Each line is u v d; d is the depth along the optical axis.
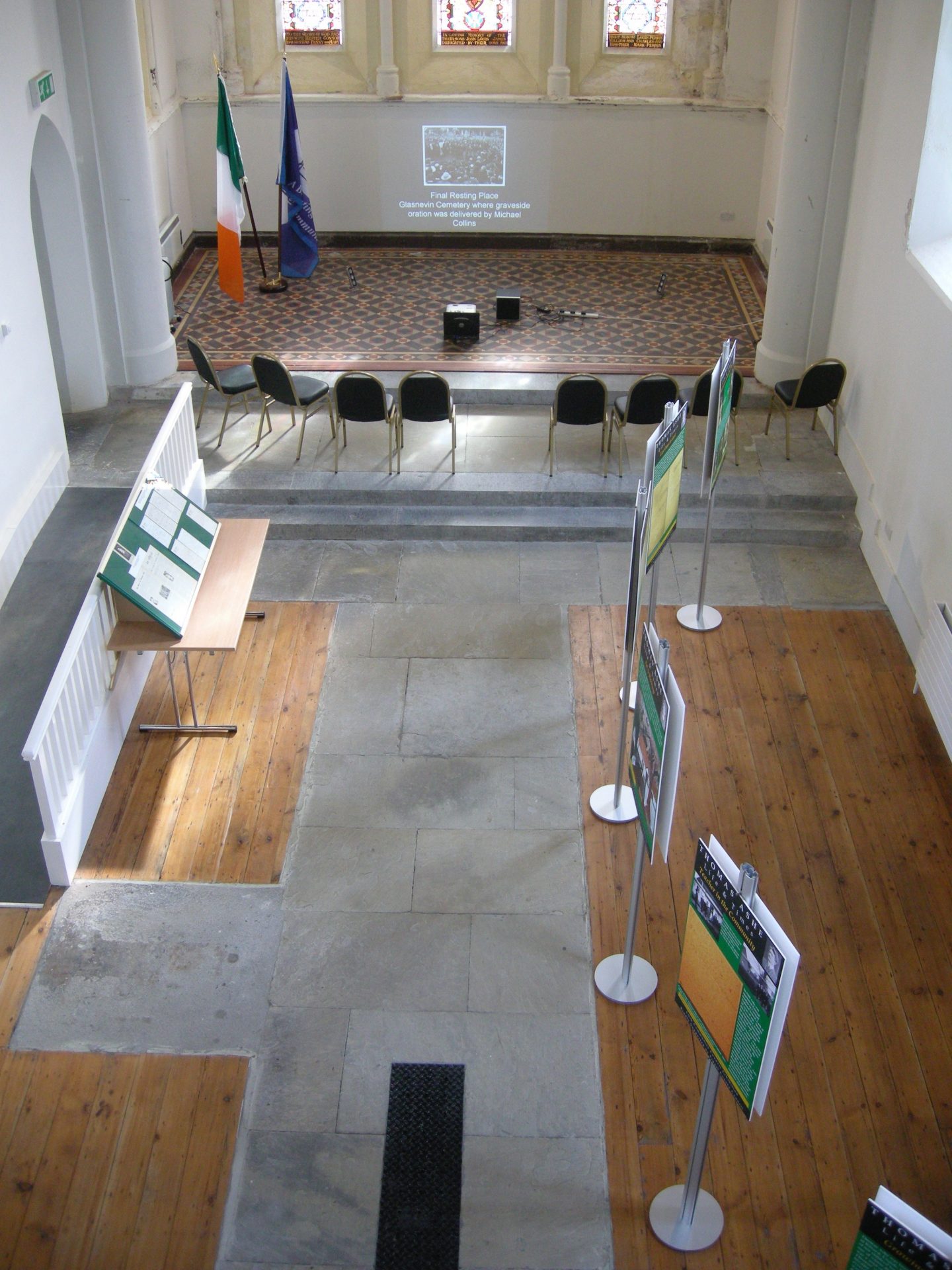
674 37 13.45
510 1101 5.83
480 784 7.64
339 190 14.32
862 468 9.88
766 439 10.87
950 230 8.75
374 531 9.91
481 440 10.84
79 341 10.97
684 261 14.32
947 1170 5.52
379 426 11.03
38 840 7.12
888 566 9.13
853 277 10.38
